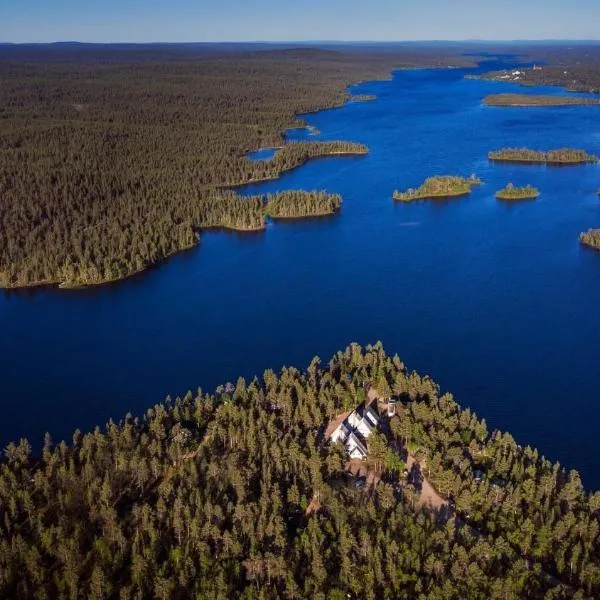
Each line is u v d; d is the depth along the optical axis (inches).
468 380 5669.3
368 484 4156.0
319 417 4724.4
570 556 3516.2
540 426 5059.1
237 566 3432.6
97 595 3262.8
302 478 4089.6
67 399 5718.5
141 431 4778.5
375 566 3380.9
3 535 3683.6
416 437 4414.4
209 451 4416.8
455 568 3344.0
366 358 5477.4
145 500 4082.2
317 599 3201.3
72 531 3686.0
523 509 3880.4
